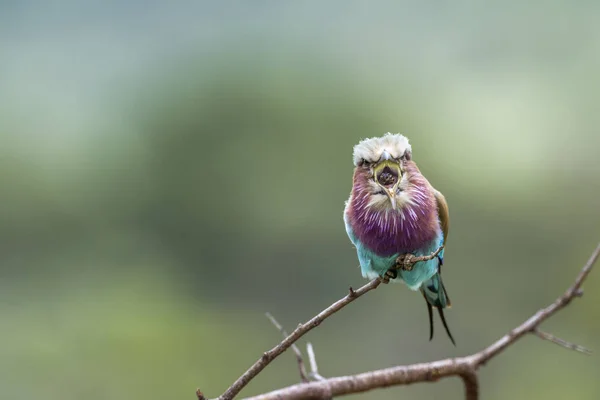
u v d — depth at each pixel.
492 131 18.62
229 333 15.20
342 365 15.02
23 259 17.30
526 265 16.06
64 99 20.39
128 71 20.95
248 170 17.77
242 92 18.91
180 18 22.09
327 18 21.64
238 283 17.08
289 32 20.77
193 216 17.66
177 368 13.59
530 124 18.61
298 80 19.08
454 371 6.49
